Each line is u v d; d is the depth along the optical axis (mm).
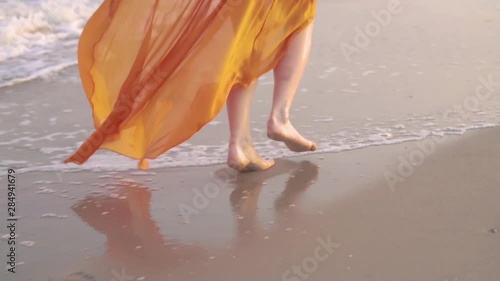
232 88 4801
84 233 4289
